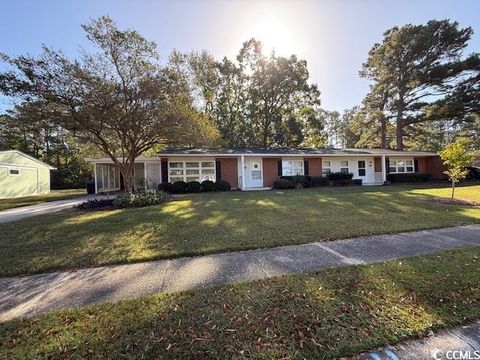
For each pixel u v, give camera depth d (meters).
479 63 21.31
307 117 31.94
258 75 30.03
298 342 2.19
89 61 9.77
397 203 9.32
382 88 27.06
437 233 5.40
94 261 4.16
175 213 8.16
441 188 15.04
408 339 2.22
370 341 2.19
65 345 2.19
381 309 2.64
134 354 2.06
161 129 10.77
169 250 4.57
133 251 4.58
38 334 2.34
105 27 9.95
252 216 7.41
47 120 9.41
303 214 7.52
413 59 24.58
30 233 6.03
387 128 29.83
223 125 29.33
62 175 30.27
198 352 2.08
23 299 3.02
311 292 2.98
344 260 3.97
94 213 8.65
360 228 5.78
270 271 3.62
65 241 5.30
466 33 22.45
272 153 18.59
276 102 31.22
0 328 2.44
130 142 11.33
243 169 17.75
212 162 18.16
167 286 3.24
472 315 2.52
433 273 3.42
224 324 2.43
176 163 17.61
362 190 14.73
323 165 20.58
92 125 9.91
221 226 6.24
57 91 9.16
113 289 3.21
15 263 4.13
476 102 21.84
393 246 4.61
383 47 26.19
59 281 3.51
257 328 2.37
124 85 10.15
